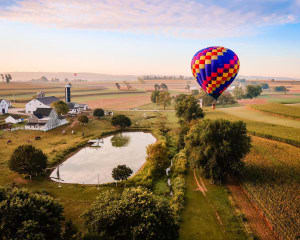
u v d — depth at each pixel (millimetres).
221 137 41281
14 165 43625
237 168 39688
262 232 28312
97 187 41438
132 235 23047
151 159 48719
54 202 26219
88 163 55125
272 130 69062
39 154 45594
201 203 35438
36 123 84875
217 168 40188
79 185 42312
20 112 119062
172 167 50188
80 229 28750
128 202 25328
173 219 25891
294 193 35062
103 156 60312
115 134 85625
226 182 42625
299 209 31188
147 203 25453
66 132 83062
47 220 23547
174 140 72938
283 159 47938
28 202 23656
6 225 21359
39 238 20562
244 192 38688
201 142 42469
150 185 41750
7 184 41031
